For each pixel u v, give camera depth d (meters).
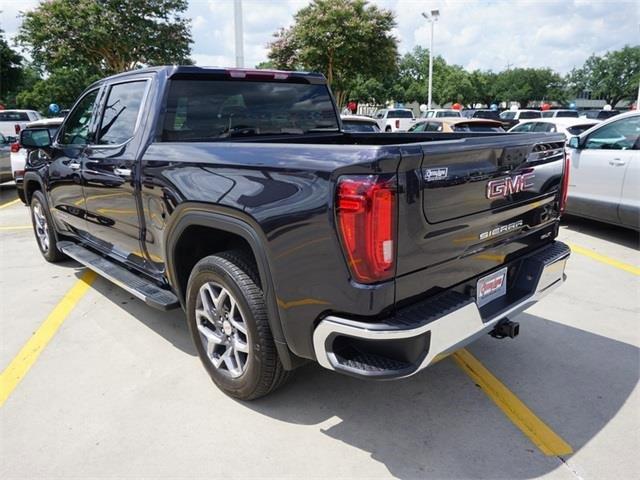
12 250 6.50
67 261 5.94
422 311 2.36
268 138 3.99
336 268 2.27
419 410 3.00
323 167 2.25
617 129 6.45
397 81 60.72
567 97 92.56
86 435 2.80
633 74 84.19
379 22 21.58
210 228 3.08
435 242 2.39
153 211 3.38
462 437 2.76
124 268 4.19
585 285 5.02
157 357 3.65
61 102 42.94
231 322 2.96
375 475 2.49
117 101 3.94
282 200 2.42
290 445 2.71
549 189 3.19
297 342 2.54
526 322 4.18
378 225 2.14
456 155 2.38
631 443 2.70
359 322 2.26
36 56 23.50
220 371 3.13
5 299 4.78
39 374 3.43
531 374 3.38
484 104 84.88
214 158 2.80
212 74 3.62
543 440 2.73
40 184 5.43
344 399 3.11
